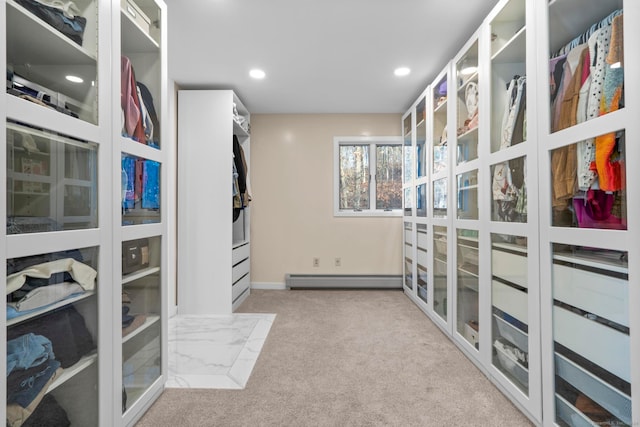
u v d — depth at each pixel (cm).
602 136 121
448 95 268
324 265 456
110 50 139
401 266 456
